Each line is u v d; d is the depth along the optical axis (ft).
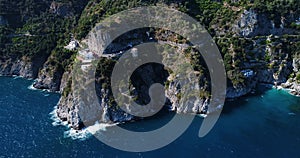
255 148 459.32
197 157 437.17
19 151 468.75
